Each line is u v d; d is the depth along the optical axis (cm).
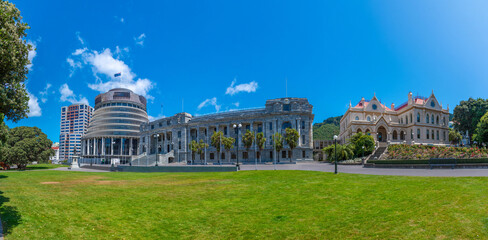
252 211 1964
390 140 8975
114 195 2462
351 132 9025
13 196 2272
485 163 3684
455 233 1330
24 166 8825
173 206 2114
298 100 9744
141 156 11800
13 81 1917
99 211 1941
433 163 4184
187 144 11700
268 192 2516
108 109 16350
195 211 1991
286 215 1839
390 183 2589
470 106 9631
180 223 1758
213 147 10925
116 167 6362
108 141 15825
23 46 1862
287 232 1559
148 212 1961
